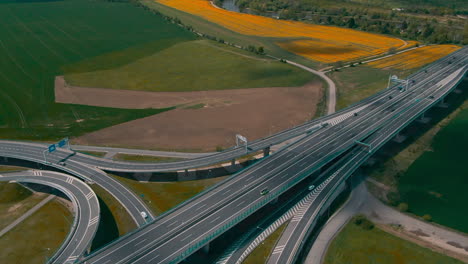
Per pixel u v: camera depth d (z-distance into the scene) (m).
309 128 171.38
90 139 173.00
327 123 176.38
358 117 181.88
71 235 108.88
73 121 190.25
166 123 188.25
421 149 166.62
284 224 117.62
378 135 164.25
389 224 122.94
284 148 153.38
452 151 164.50
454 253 110.31
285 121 191.00
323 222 123.62
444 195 136.88
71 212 126.94
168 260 99.06
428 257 108.81
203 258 109.00
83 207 121.88
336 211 129.12
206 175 147.62
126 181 142.38
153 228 110.81
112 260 99.44
